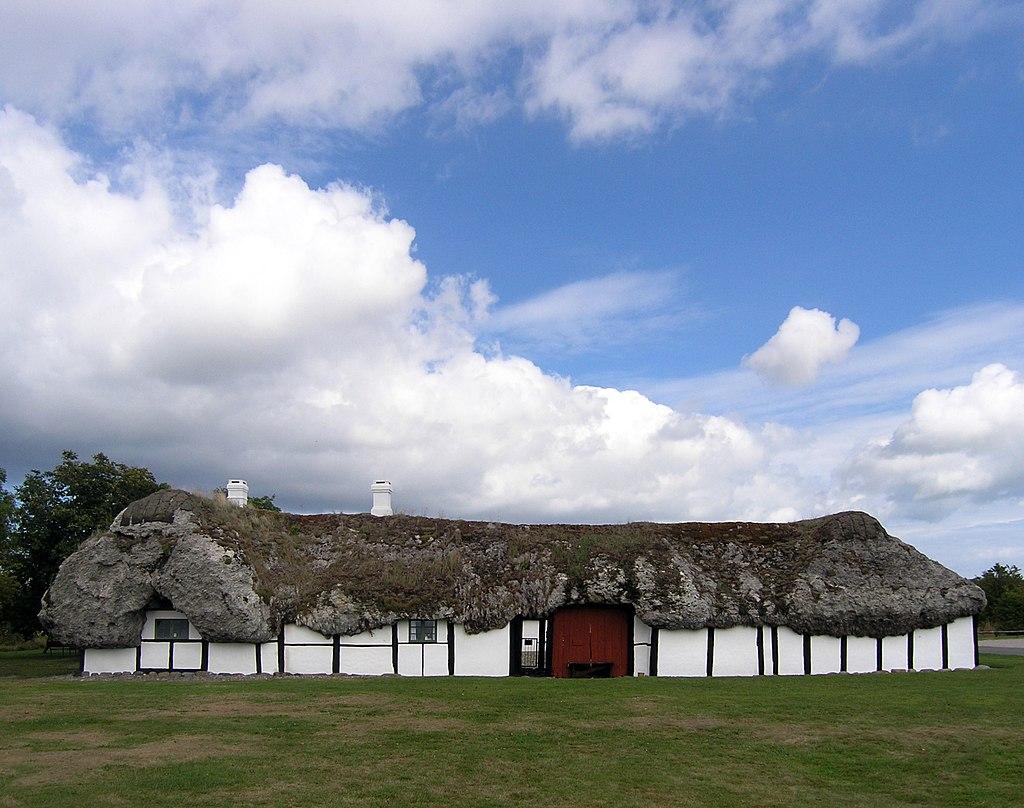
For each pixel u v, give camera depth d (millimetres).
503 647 27828
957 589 29438
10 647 46156
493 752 15359
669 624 28047
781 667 28375
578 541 30094
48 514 38188
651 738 16703
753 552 30688
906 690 22953
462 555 29562
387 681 24656
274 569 28188
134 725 17172
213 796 12258
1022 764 15227
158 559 27078
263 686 23234
